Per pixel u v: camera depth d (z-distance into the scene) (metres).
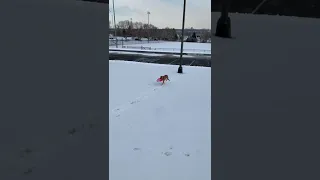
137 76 15.98
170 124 7.07
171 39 86.19
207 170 4.54
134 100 9.85
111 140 5.83
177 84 13.55
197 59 28.20
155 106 8.97
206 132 6.45
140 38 83.50
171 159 4.99
